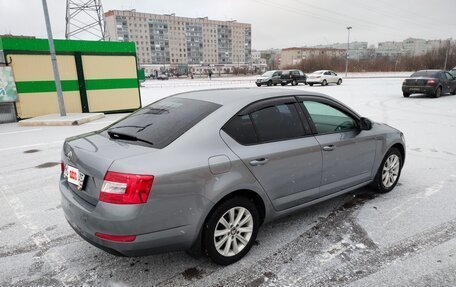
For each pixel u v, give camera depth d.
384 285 2.61
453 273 2.74
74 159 2.74
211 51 134.25
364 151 3.92
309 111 3.50
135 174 2.34
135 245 2.40
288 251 3.11
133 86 13.91
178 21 124.19
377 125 4.32
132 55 13.62
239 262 2.95
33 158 6.57
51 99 12.08
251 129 2.99
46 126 10.27
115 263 2.98
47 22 10.45
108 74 13.21
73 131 9.39
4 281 2.74
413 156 6.32
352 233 3.42
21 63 11.28
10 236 3.49
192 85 36.41
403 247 3.14
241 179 2.77
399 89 23.95
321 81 28.56
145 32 118.25
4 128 10.09
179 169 2.47
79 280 2.75
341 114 3.81
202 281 2.71
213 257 2.78
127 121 3.31
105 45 12.94
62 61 12.16
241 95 3.24
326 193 3.60
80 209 2.55
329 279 2.70
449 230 3.45
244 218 2.94
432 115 11.41
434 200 4.21
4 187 4.97
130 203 2.33
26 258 3.08
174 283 2.69
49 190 4.84
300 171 3.25
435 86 16.48
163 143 2.64
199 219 2.60
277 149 3.04
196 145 2.65
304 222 3.67
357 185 3.99
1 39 10.79
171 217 2.48
